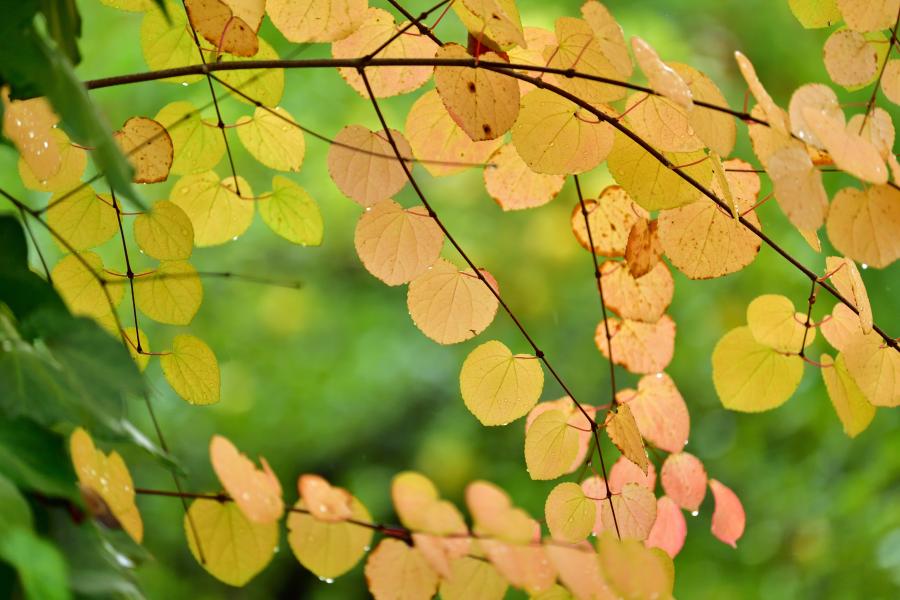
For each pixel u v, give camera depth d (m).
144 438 1.35
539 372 1.57
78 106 1.32
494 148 1.58
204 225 1.61
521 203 1.61
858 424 1.58
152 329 4.45
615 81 1.45
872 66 1.49
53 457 1.32
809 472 4.19
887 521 3.52
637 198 1.52
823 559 3.76
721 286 4.45
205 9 1.47
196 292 1.56
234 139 4.09
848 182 3.56
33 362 1.32
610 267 1.61
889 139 1.45
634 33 4.12
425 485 1.38
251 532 1.43
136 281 1.55
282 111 1.56
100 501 1.35
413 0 3.64
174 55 1.55
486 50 1.49
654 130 1.50
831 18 1.56
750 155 4.11
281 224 1.62
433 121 1.57
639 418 1.62
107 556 1.33
